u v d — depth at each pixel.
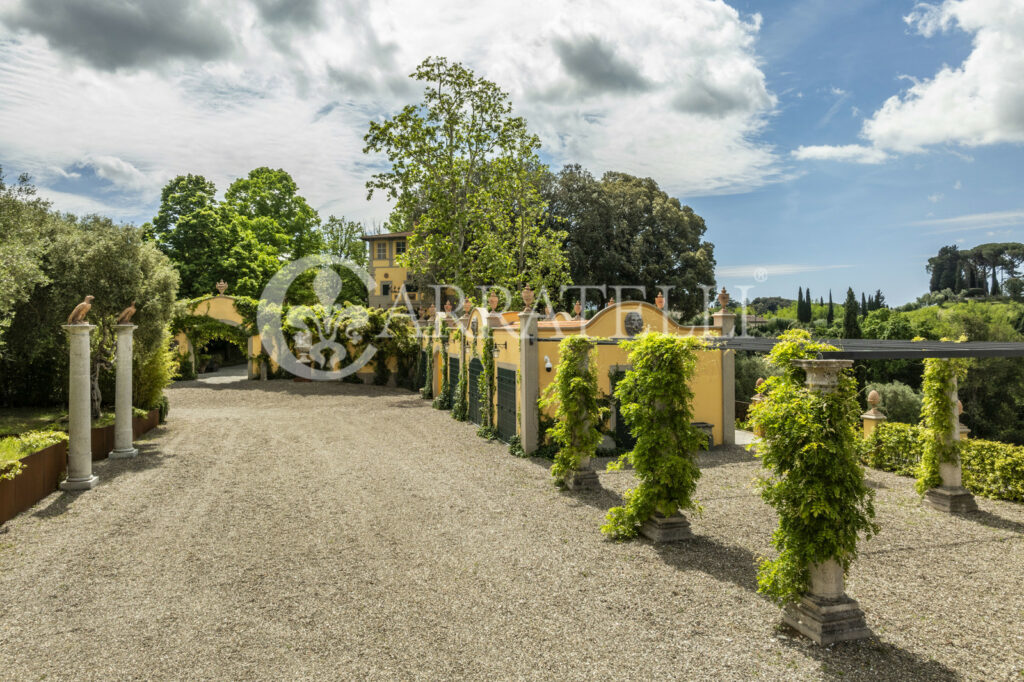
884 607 6.23
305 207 46.44
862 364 28.17
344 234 51.28
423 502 10.39
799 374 5.86
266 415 21.00
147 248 16.03
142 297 15.09
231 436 16.89
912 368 30.88
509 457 14.14
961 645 5.41
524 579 7.03
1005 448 10.48
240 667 5.10
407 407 23.00
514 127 28.11
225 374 35.97
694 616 6.00
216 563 7.59
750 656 5.20
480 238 27.64
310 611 6.20
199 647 5.46
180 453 14.52
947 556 7.76
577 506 10.16
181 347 32.84
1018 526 9.02
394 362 30.44
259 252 40.72
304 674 4.97
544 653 5.29
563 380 11.22
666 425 8.42
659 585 6.80
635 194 40.91
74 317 11.23
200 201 40.03
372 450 14.99
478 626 5.83
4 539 8.51
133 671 5.05
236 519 9.42
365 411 21.98
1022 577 7.05
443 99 27.30
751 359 26.47
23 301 13.62
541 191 38.81
